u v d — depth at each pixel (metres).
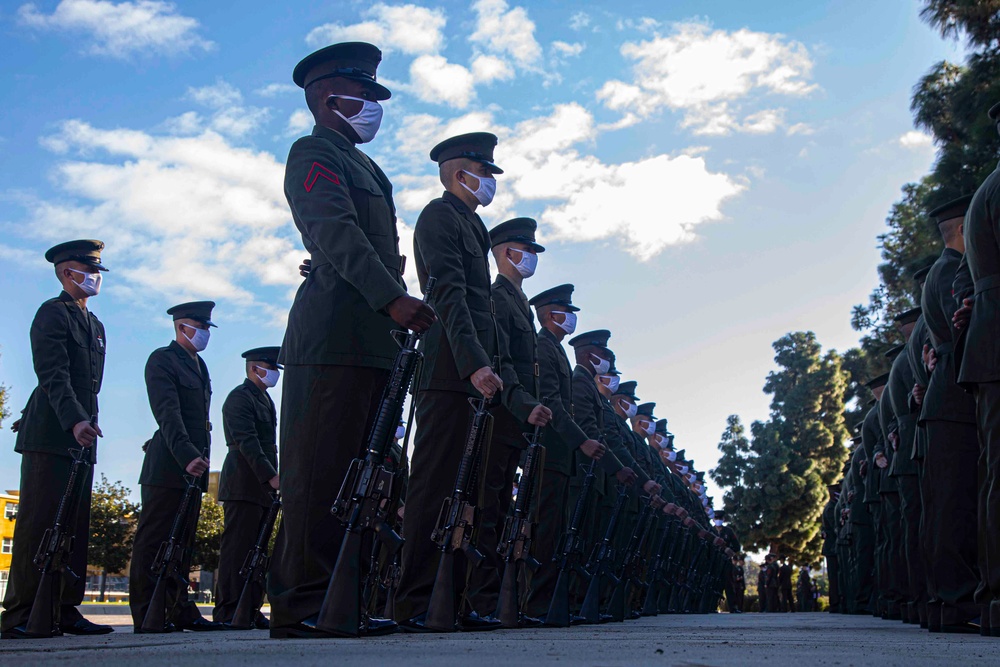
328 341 4.34
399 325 4.50
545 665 2.21
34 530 7.27
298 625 4.12
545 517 8.45
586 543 8.95
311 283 4.52
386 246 4.77
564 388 9.12
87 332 7.97
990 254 5.44
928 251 21.75
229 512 10.20
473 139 6.95
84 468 7.36
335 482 4.29
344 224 4.33
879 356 28.20
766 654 2.84
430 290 4.81
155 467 8.90
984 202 5.48
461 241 6.19
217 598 10.16
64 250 7.90
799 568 44.75
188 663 2.26
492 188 6.98
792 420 45.69
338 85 4.96
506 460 6.89
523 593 7.70
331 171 4.54
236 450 10.28
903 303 27.36
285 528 4.28
